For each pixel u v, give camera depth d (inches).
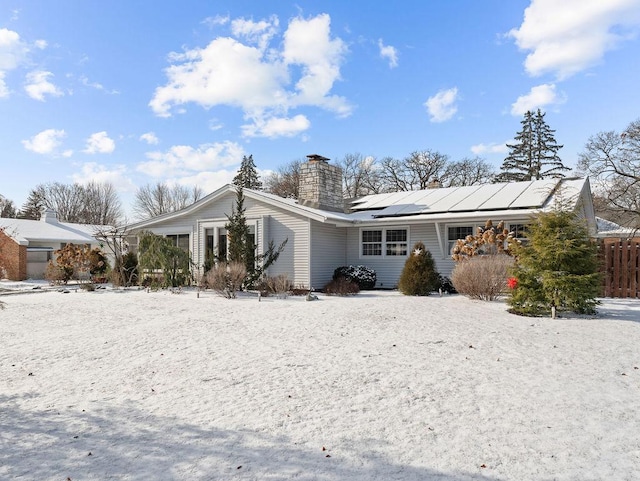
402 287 592.7
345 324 350.0
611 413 164.9
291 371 225.9
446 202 701.9
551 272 388.2
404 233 708.0
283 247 693.3
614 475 118.3
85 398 189.5
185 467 125.0
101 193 2245.3
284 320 380.2
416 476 118.3
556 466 123.4
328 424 156.8
